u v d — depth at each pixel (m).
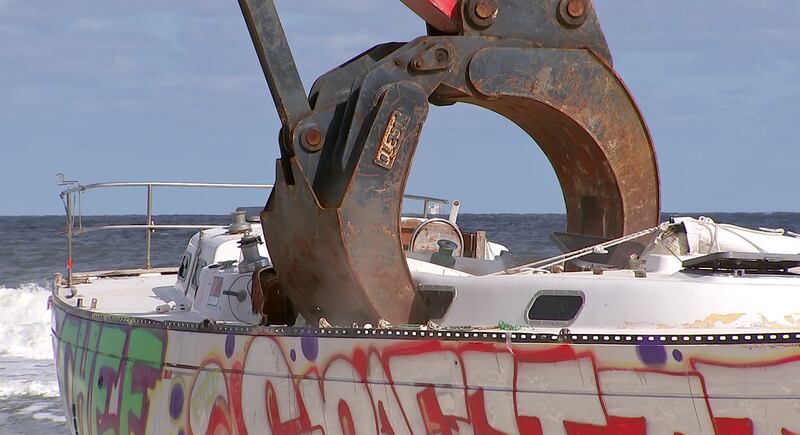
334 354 18.59
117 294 29.09
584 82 21.22
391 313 19.88
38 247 104.81
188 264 28.80
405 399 17.92
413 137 19.95
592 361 16.66
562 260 20.52
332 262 19.86
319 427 18.83
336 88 20.72
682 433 16.44
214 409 20.44
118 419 23.17
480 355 17.31
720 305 17.38
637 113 21.66
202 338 20.75
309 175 20.28
